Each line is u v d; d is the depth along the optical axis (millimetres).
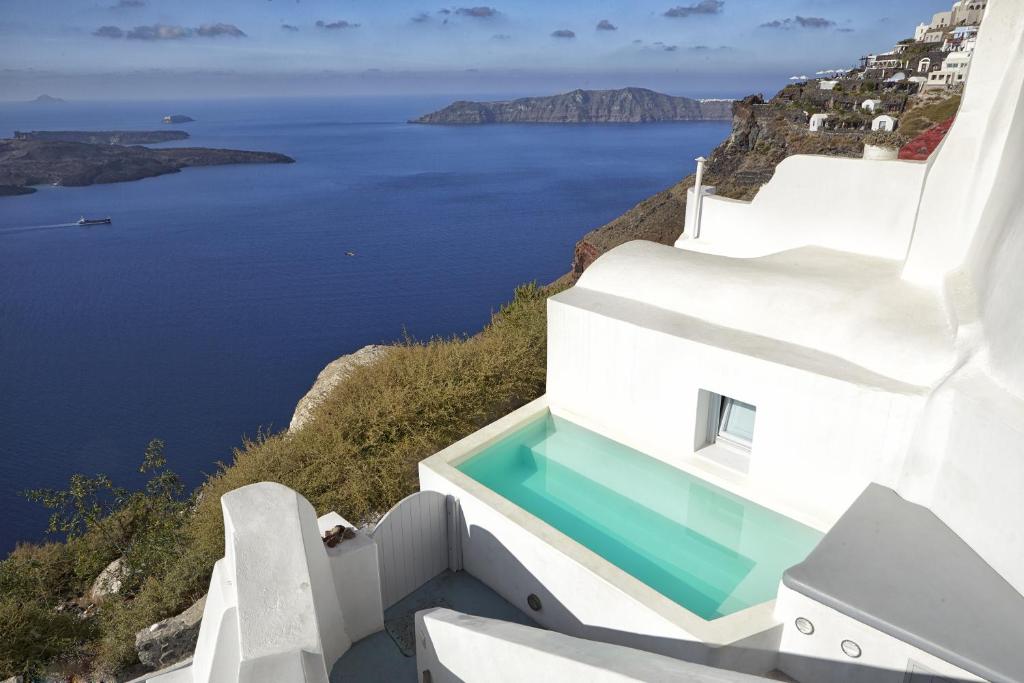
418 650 5922
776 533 6453
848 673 4734
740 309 7246
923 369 5668
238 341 151750
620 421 8172
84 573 15172
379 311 167875
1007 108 5848
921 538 5020
